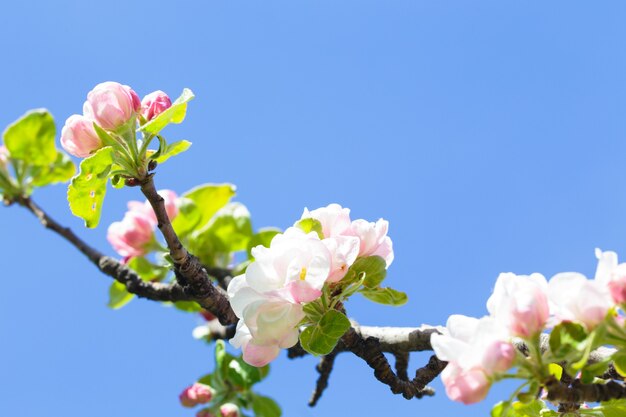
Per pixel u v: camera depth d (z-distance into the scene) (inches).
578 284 32.4
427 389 41.1
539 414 35.2
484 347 32.4
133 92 37.5
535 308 32.6
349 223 36.1
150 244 46.4
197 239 48.1
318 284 34.4
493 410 32.9
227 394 44.6
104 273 44.5
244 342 35.5
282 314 34.7
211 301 39.3
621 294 32.3
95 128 37.0
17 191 46.8
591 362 35.4
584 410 35.1
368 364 37.1
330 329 35.0
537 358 32.6
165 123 37.1
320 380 43.8
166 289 43.9
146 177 37.8
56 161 47.5
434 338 32.5
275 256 34.7
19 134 47.2
